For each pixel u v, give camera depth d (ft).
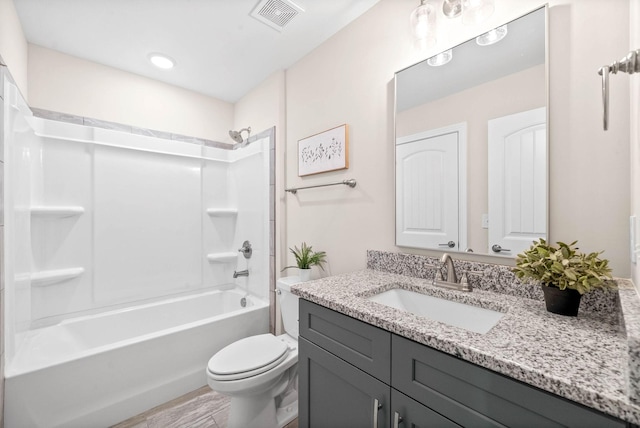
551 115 3.22
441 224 4.18
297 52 6.63
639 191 2.29
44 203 6.18
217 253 8.95
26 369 4.37
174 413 5.32
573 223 3.07
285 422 5.09
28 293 5.63
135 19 5.52
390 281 4.17
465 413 2.15
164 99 8.08
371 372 2.86
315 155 6.29
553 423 1.76
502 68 3.59
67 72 6.64
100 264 6.90
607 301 2.71
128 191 7.36
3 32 4.48
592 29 2.98
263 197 7.79
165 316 7.48
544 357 1.94
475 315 3.30
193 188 8.54
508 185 3.52
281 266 7.22
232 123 9.51
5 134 4.30
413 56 4.57
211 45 6.37
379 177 5.07
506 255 3.54
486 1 3.23
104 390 4.94
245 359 4.81
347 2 5.10
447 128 4.11
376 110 5.12
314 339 3.57
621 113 2.80
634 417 1.42
